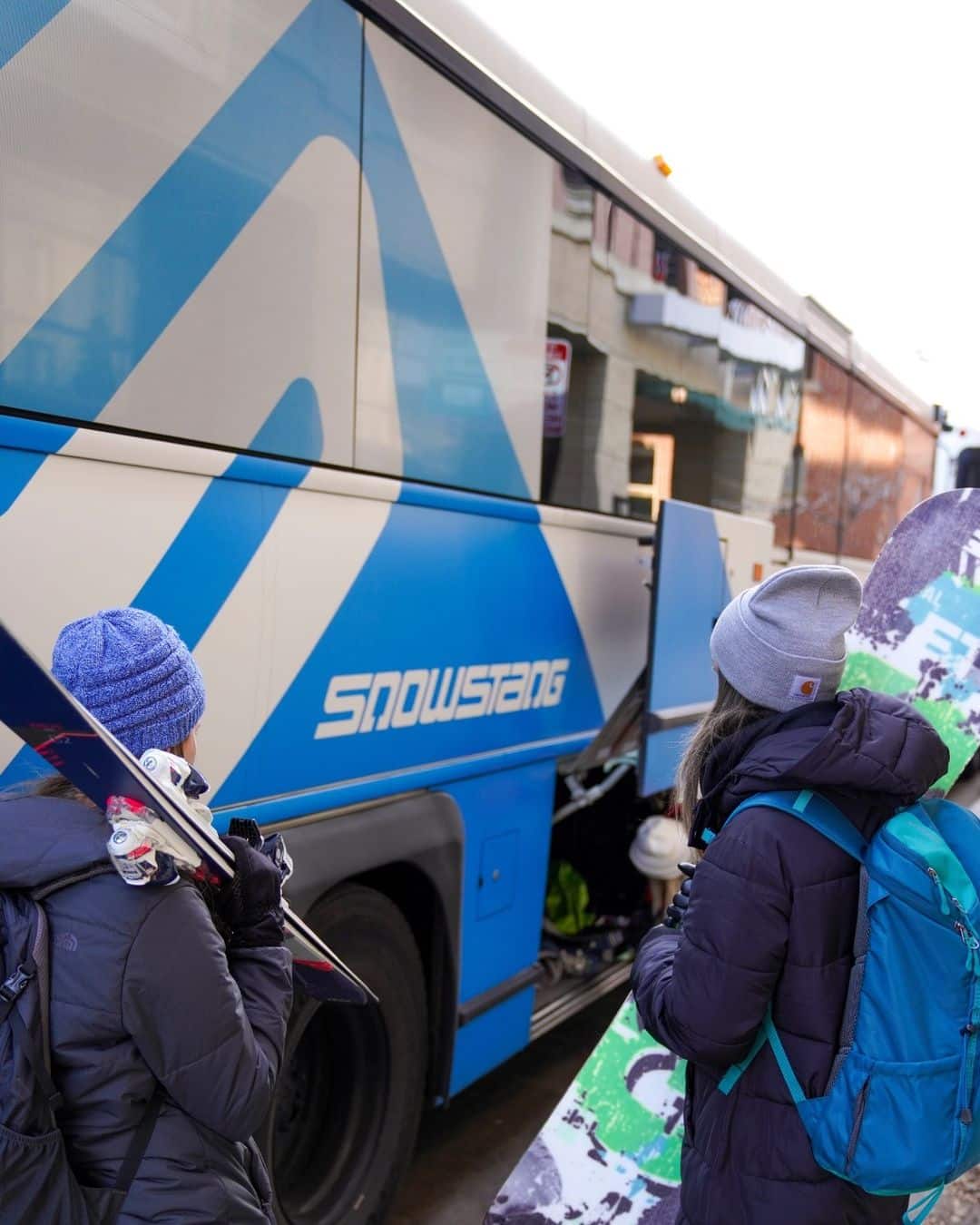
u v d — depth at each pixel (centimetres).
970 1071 153
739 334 523
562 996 405
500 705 334
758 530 503
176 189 222
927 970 156
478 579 320
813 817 164
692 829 187
